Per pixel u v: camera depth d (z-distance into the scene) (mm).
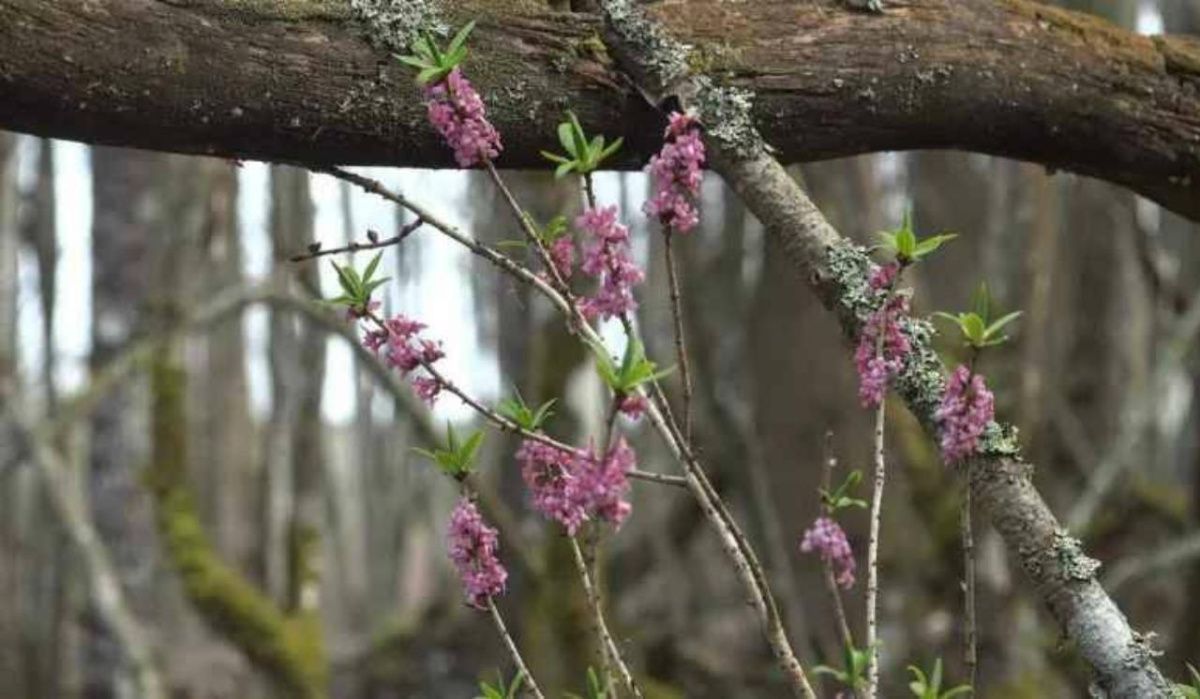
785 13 1794
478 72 1661
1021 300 6125
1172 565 5309
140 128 1541
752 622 7273
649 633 7035
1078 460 7129
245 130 1575
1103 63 1962
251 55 1548
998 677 4902
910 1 1869
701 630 7461
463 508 1381
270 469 7621
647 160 1767
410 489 12344
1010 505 1466
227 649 7164
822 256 1595
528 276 1382
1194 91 1999
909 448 5285
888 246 1403
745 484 5781
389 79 1598
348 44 1588
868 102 1830
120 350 6215
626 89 1713
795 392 5711
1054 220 6254
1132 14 5824
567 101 1695
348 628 12828
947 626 4984
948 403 1366
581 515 1335
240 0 1550
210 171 6059
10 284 7688
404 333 1376
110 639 6879
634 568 7586
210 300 5996
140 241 6934
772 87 1766
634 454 1366
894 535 5293
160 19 1511
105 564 5488
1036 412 5453
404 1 1622
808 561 5422
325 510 12008
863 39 1815
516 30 1680
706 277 7133
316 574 6328
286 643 5969
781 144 1815
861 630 5086
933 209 7836
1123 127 1980
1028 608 5121
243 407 8555
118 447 7219
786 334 5793
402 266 8859
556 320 4879
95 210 6988
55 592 7562
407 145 1631
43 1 1465
